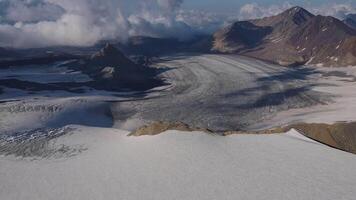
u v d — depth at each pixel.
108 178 37.16
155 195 32.88
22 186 37.09
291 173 35.19
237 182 34.00
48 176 39.28
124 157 42.31
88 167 40.72
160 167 38.25
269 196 31.34
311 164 37.06
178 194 32.69
